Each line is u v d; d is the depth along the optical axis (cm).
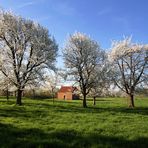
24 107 3959
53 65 5019
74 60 5350
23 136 1839
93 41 5497
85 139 1783
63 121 2630
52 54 4934
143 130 2212
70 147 1595
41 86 4938
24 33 4853
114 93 6247
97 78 5306
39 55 4812
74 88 5569
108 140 1805
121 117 3203
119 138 1867
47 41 5019
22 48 4734
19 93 4731
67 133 1969
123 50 6031
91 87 5325
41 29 5059
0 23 4806
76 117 3009
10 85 4703
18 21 4931
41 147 1567
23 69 4662
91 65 5369
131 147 1630
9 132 1941
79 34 5484
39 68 4919
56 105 4966
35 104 4944
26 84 4709
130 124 2586
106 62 5559
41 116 2964
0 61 4641
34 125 2292
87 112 3675
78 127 2261
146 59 6047
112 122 2709
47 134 1922
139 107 5631
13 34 4794
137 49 6022
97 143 1695
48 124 2411
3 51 4744
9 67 4700
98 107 5181
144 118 3186
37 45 4819
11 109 3584
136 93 6006
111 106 5794
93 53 5388
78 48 5394
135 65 6059
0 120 2527
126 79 6000
